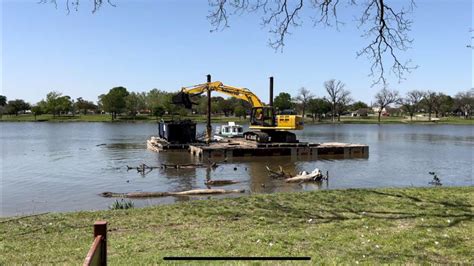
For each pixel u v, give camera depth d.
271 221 9.19
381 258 6.62
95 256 3.56
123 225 9.11
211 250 7.13
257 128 35.62
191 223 9.16
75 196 16.83
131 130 72.88
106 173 23.28
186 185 19.55
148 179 21.27
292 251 7.01
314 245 7.36
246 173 23.45
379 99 112.44
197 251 7.08
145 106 124.56
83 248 7.47
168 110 110.62
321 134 65.94
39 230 8.84
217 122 97.94
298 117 34.66
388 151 37.44
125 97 117.31
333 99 114.25
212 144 35.50
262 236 7.93
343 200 11.19
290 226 8.74
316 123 111.75
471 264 6.32
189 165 26.19
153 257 6.73
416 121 117.38
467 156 33.12
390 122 114.00
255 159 30.72
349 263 6.34
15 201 15.89
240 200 11.43
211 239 7.82
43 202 15.70
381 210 9.98
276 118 35.22
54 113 126.00
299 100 120.12
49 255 7.09
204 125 87.31
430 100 120.69
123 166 26.27
